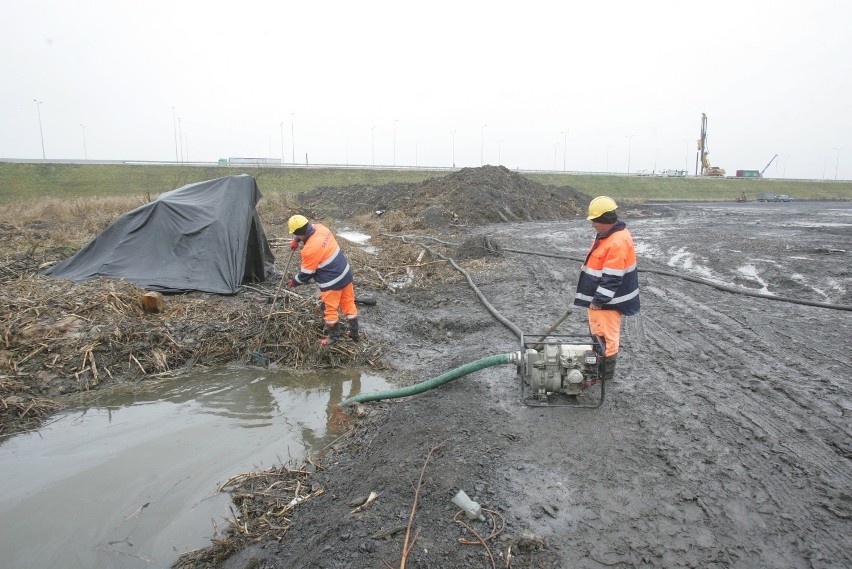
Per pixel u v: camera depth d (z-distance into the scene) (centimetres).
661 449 411
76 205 1894
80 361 627
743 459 394
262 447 488
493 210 2470
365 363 682
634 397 501
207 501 409
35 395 573
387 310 882
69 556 352
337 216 2936
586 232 2014
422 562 302
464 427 458
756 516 334
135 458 469
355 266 1165
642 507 346
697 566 296
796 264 1181
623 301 465
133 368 641
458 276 1111
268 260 1030
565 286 999
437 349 727
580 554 307
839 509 337
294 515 386
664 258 1330
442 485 372
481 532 327
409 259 1336
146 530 378
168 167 5141
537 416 471
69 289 765
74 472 447
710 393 507
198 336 701
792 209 3778
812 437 422
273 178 5384
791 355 603
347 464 451
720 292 927
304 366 672
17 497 412
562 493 363
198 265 868
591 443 423
